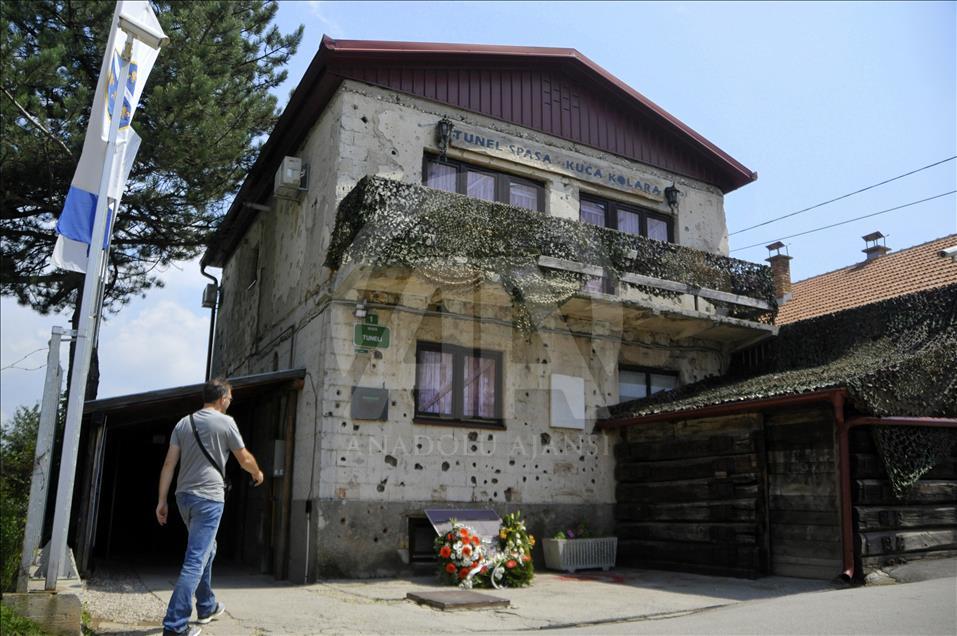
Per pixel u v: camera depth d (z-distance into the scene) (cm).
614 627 617
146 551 1491
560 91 1328
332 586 875
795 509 923
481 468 1067
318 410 986
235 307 1734
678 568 1036
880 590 734
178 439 530
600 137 1356
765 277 1345
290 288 1244
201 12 1336
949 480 952
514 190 1248
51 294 1471
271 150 1317
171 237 1477
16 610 515
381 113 1126
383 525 973
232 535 1320
